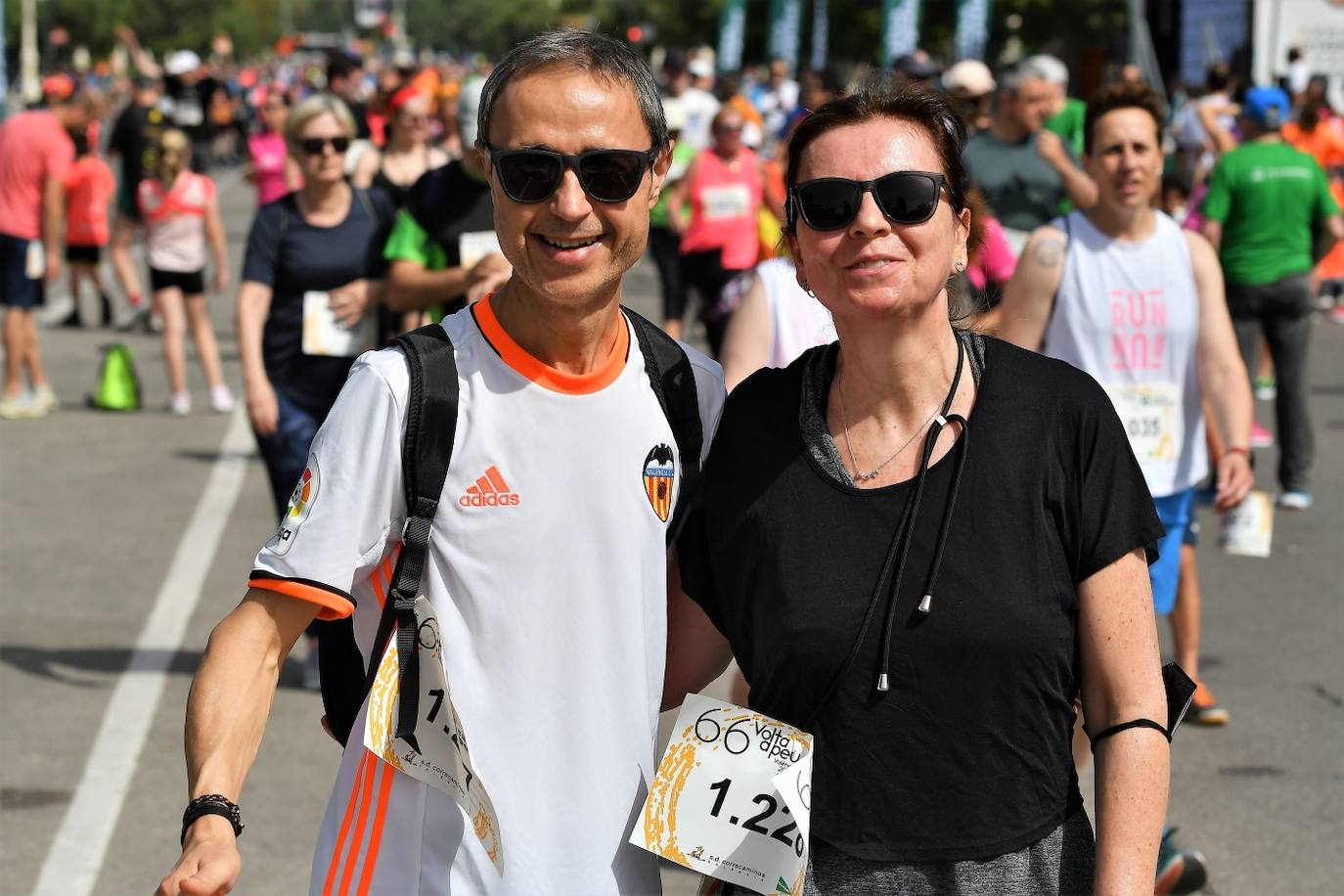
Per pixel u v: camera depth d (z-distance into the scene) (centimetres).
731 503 273
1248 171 976
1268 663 698
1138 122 532
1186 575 598
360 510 259
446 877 259
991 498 261
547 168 261
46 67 5119
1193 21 2423
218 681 254
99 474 1050
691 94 1708
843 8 4444
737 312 479
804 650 262
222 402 1284
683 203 1224
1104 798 258
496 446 262
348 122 635
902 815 260
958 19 2994
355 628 273
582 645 265
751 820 263
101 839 511
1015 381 267
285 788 552
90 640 710
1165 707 262
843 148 266
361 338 650
